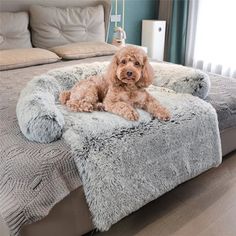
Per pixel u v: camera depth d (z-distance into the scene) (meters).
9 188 1.07
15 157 1.10
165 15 3.93
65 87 1.64
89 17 3.11
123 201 1.26
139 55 1.33
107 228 1.23
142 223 1.53
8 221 1.02
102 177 1.18
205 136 1.58
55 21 2.91
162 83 1.80
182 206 1.65
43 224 1.15
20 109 1.24
